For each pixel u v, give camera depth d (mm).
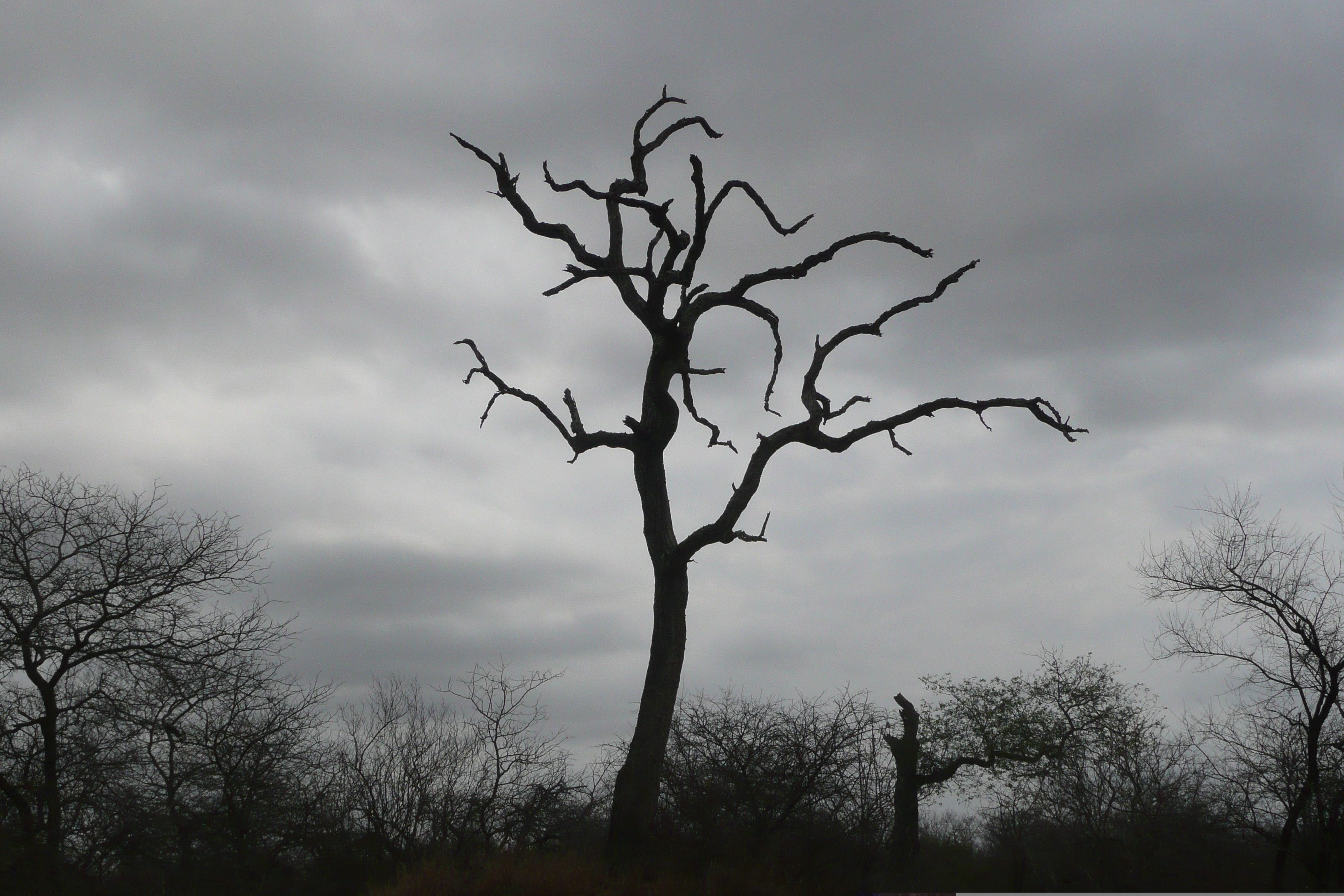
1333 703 20766
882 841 20109
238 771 23328
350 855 22000
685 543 19656
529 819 23203
